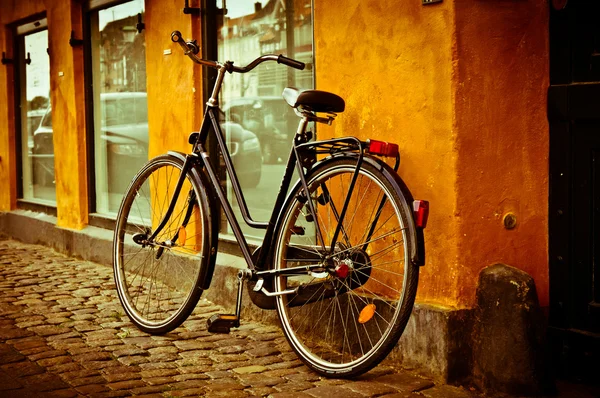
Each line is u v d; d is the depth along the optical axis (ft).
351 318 14.74
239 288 14.56
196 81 20.17
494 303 12.89
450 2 12.89
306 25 17.22
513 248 13.52
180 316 15.65
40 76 30.17
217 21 20.04
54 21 27.27
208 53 20.08
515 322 12.67
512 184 13.44
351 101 14.88
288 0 17.71
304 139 14.10
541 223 13.74
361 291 14.79
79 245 25.54
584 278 13.35
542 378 12.74
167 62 21.15
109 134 25.26
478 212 13.20
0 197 32.91
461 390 12.86
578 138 13.28
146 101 23.22
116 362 14.19
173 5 20.74
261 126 18.70
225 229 19.83
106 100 25.34
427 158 13.46
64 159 27.02
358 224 14.71
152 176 21.42
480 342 13.05
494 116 13.24
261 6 18.56
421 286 13.74
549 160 13.67
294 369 13.83
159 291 19.79
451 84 12.96
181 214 16.62
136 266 21.49
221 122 20.15
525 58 13.42
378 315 14.16
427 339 13.34
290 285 15.49
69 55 26.35
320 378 13.33
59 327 16.57
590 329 13.33
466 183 13.09
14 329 16.42
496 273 12.97
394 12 13.87
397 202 12.45
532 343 12.66
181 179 16.22
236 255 18.94
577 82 13.21
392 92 14.01
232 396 12.41
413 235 12.20
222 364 14.11
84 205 26.32
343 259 13.07
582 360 13.42
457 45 12.89
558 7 13.29
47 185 29.96
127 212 17.40
